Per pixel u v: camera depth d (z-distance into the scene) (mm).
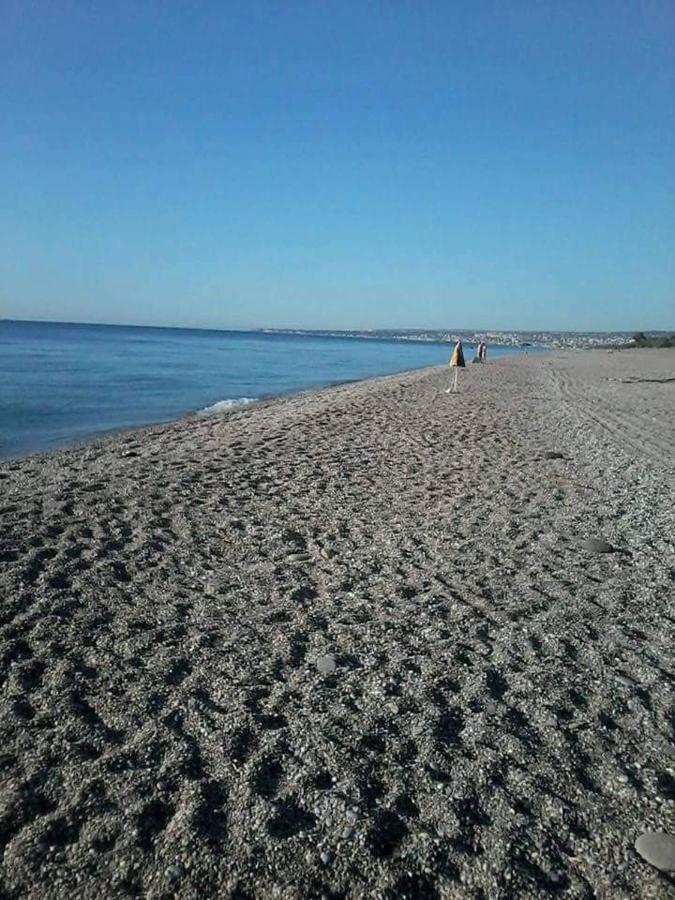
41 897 2387
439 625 4680
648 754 3297
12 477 9344
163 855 2570
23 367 36344
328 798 2896
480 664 4129
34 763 3078
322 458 10789
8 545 5988
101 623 4566
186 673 3963
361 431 13844
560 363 48500
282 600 5094
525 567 5902
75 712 3492
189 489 8500
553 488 8984
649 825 2805
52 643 4234
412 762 3176
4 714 3453
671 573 5832
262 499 8133
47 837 2648
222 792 2930
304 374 41375
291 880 2480
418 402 19859
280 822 2754
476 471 9992
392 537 6727
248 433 13531
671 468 10625
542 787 3018
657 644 4484
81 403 21609
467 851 2646
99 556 5879
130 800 2852
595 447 12430
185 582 5410
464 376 32719
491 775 3090
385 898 2424
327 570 5777
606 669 4105
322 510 7695
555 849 2670
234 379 35500
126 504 7680
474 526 7137
